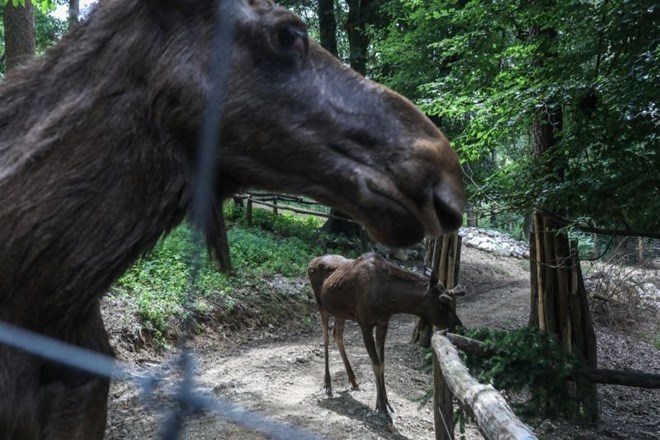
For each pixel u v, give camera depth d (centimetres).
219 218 189
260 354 857
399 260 1741
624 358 1127
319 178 188
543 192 552
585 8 526
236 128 180
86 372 182
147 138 171
